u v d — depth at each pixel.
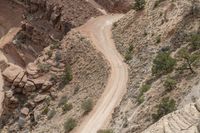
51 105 88.38
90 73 89.75
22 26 135.38
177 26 75.44
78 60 96.56
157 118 52.62
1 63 134.12
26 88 96.06
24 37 135.12
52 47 105.88
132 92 71.00
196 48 63.25
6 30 150.25
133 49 88.69
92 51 95.19
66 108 81.25
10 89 98.69
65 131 72.81
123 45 93.44
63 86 92.75
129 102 66.56
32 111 90.69
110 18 115.25
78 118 74.06
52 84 94.62
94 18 117.06
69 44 102.31
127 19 99.88
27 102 93.56
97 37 101.31
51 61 99.75
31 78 97.25
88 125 71.12
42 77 97.06
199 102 38.66
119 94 76.81
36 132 80.88
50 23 126.06
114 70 84.50
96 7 121.31
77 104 80.19
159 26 83.88
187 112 38.22
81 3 122.38
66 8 122.44
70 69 95.62
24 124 88.50
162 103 53.22
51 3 126.25
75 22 117.25
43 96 92.50
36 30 129.62
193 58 59.59
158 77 65.19
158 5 91.06
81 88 86.94
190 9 76.25
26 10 138.38
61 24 120.69
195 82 53.47
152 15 90.06
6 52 137.88
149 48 81.00
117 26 103.06
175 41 72.00
